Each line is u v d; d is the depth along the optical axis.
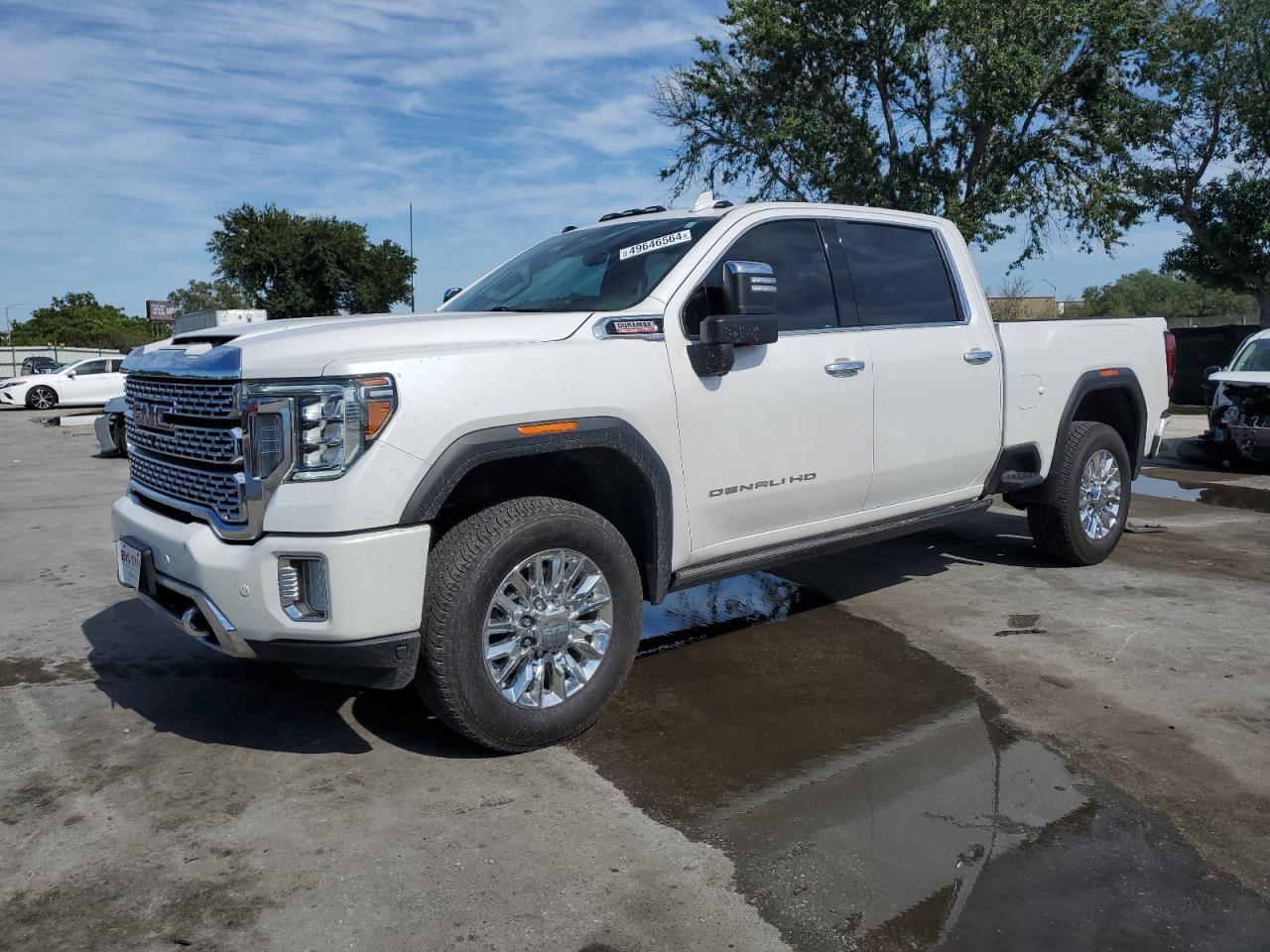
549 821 3.00
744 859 2.77
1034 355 5.44
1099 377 5.85
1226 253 19.58
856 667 4.33
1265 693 3.96
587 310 3.96
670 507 3.79
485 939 2.42
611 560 3.55
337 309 47.78
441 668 3.20
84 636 4.94
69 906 2.59
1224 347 20.34
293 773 3.37
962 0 19.55
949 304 5.11
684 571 4.00
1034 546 6.29
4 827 3.01
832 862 2.75
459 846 2.86
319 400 3.02
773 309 3.80
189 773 3.38
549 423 3.35
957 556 6.41
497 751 3.46
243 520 3.14
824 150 22.22
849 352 4.44
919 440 4.79
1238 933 2.43
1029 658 4.40
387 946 2.40
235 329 3.55
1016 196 20.95
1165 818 2.98
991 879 2.66
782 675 4.24
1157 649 4.52
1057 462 5.70
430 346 3.33
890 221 4.93
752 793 3.17
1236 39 18.12
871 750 3.48
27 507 9.44
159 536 3.42
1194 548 6.62
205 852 2.85
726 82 23.78
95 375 30.14
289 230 45.34
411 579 3.09
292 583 3.08
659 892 2.62
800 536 4.42
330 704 3.99
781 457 4.17
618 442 3.54
